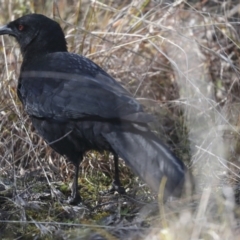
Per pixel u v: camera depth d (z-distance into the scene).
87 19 13.09
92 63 10.62
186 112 11.99
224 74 12.84
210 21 13.18
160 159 8.98
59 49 11.30
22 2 13.55
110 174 11.14
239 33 13.34
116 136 9.33
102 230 8.96
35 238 9.13
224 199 9.64
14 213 9.73
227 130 11.29
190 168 10.90
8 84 11.77
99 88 9.62
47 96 10.07
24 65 11.18
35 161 11.02
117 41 12.59
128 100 9.28
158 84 12.71
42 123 10.30
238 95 12.20
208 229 8.30
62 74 10.13
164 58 12.91
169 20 13.38
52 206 10.04
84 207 10.01
